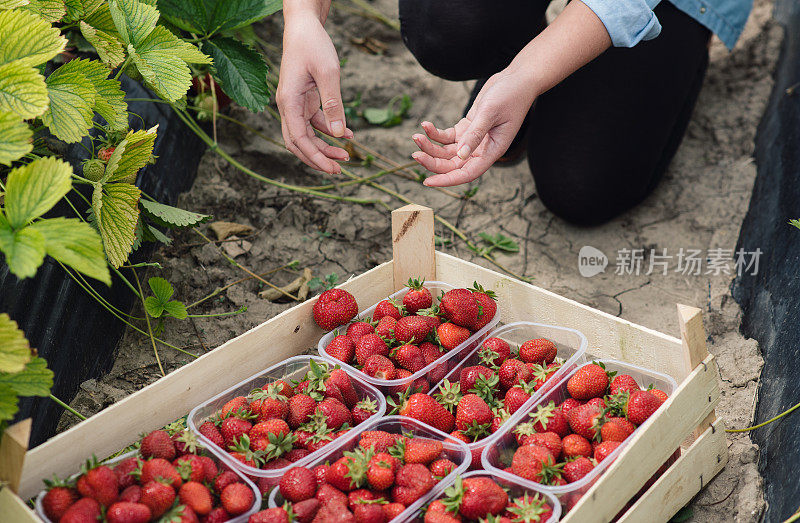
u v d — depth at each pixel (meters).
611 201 1.83
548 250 1.84
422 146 1.47
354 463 1.27
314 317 1.49
